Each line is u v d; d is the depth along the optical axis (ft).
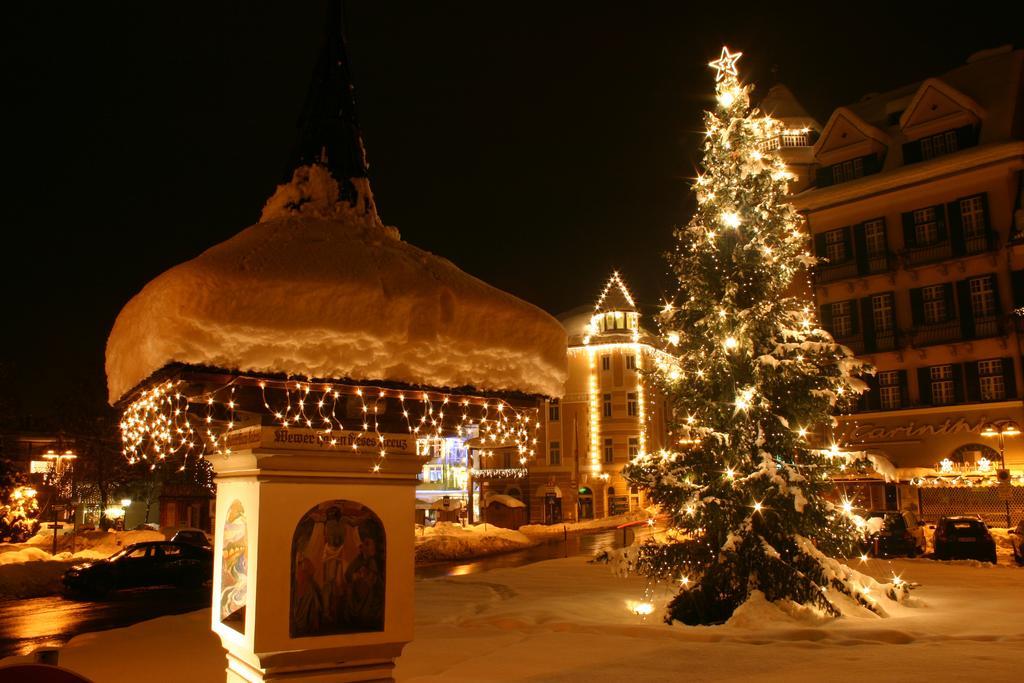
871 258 111.96
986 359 102.12
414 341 16.58
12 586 66.28
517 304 18.52
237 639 16.74
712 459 39.40
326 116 20.25
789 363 38.58
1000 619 33.65
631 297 189.47
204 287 14.76
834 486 38.68
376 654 17.07
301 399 16.48
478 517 173.47
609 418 181.98
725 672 23.71
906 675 22.13
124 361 16.70
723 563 36.83
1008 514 93.81
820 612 34.27
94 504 159.53
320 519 16.85
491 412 20.02
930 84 108.88
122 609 56.29
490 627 34.37
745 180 40.96
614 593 45.21
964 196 104.58
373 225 19.75
